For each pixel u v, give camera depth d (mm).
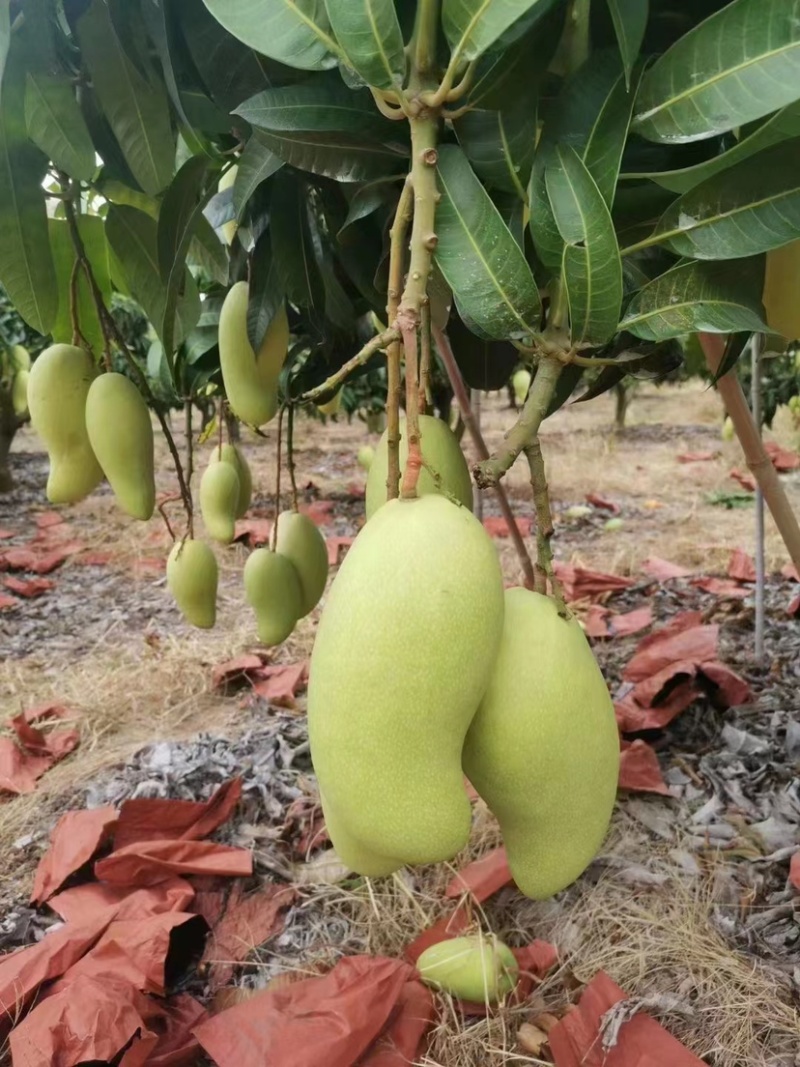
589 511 5898
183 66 1006
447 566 589
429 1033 1512
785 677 2688
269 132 851
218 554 5078
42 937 1841
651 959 1613
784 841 1899
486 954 1568
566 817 671
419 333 810
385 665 579
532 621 664
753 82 661
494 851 1857
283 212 1124
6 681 3387
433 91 691
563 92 742
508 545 5102
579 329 693
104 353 1156
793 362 4715
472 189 690
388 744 586
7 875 2061
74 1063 1376
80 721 2867
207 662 3330
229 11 694
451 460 822
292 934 1803
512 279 694
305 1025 1428
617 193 883
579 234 668
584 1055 1405
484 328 711
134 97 1064
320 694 607
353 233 1146
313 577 1471
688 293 755
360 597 594
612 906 1749
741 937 1658
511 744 639
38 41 1001
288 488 7234
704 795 2102
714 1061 1415
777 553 4496
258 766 2381
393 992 1486
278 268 1135
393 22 635
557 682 644
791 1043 1432
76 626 4090
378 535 617
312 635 3590
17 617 4234
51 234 1341
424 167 669
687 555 4762
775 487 1641
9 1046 1514
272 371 1204
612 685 2742
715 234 738
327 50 690
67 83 1038
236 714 2891
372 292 1186
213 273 1462
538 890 705
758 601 2797
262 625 1442
